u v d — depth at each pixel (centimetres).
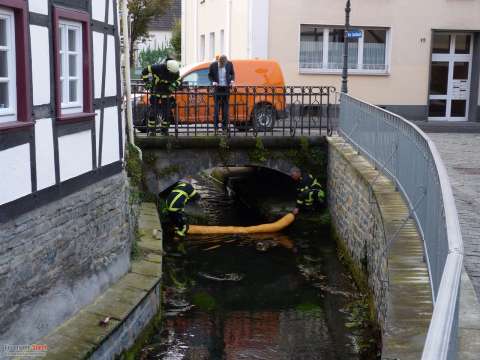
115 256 809
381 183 930
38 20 596
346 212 1157
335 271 1101
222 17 2336
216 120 1372
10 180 552
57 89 637
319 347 798
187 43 3047
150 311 814
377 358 763
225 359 761
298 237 1305
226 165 1366
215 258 1170
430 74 2108
